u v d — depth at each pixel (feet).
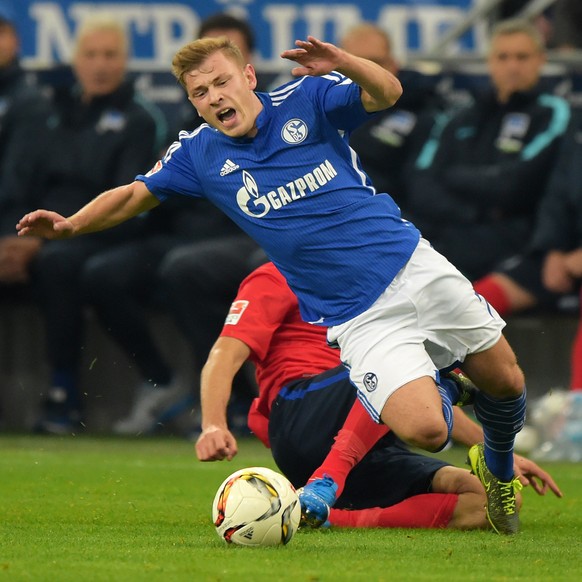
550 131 115.03
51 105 126.72
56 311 121.90
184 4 138.10
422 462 57.98
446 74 125.29
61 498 70.28
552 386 125.39
